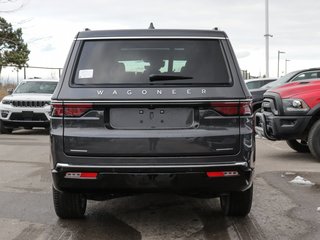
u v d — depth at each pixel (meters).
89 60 4.66
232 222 5.23
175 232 4.90
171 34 4.74
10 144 12.30
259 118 10.02
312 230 4.94
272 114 9.37
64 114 4.50
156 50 4.68
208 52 4.69
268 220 5.30
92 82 4.56
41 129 17.25
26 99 14.60
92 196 4.92
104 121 4.46
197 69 4.60
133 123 4.46
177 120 4.46
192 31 4.77
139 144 4.39
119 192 4.58
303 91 9.16
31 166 8.87
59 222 5.26
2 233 4.87
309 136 9.16
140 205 6.00
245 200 5.10
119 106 4.46
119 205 6.01
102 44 4.72
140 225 5.15
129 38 4.73
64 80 4.59
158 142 4.39
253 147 4.60
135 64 4.63
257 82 16.73
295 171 8.26
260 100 14.43
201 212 5.65
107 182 4.44
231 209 5.24
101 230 4.97
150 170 4.37
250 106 4.60
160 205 6.00
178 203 6.09
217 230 4.96
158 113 4.46
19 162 9.34
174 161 4.39
